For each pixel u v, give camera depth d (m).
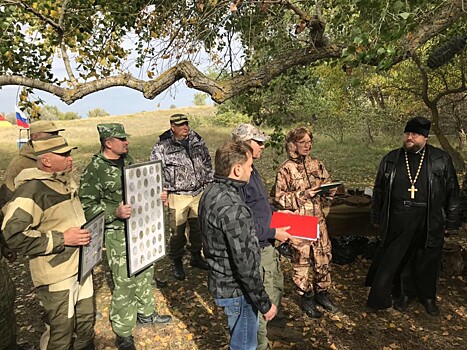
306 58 3.28
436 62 3.46
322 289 3.70
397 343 3.23
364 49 2.59
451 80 8.81
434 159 3.38
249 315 2.35
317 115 13.81
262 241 2.80
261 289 2.18
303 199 3.46
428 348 3.16
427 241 3.42
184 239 4.49
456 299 3.81
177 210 4.42
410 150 3.42
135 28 4.11
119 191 3.13
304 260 3.58
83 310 2.79
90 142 21.27
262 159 12.55
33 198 2.40
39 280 2.55
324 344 3.25
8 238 2.33
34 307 4.00
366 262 4.70
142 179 2.94
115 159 3.18
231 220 2.11
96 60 4.12
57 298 2.56
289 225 2.92
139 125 32.50
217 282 2.31
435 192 3.37
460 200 3.44
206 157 4.57
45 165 2.48
